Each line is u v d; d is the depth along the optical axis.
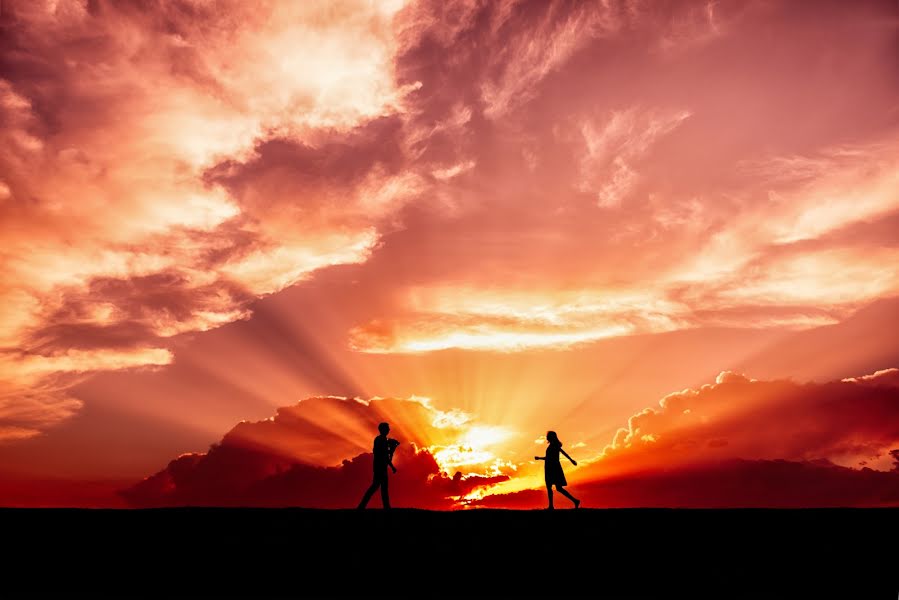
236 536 15.05
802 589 12.05
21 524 15.43
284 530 15.61
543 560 13.69
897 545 14.14
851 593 11.84
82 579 12.45
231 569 13.09
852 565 13.16
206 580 12.51
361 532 15.55
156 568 13.06
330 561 13.60
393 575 12.88
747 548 14.21
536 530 15.78
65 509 17.05
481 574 12.93
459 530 15.79
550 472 18.73
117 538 14.71
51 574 12.66
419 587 12.28
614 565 13.37
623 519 16.75
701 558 13.67
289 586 12.27
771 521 16.23
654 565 13.32
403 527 16.03
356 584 12.41
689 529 15.62
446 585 12.38
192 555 13.78
